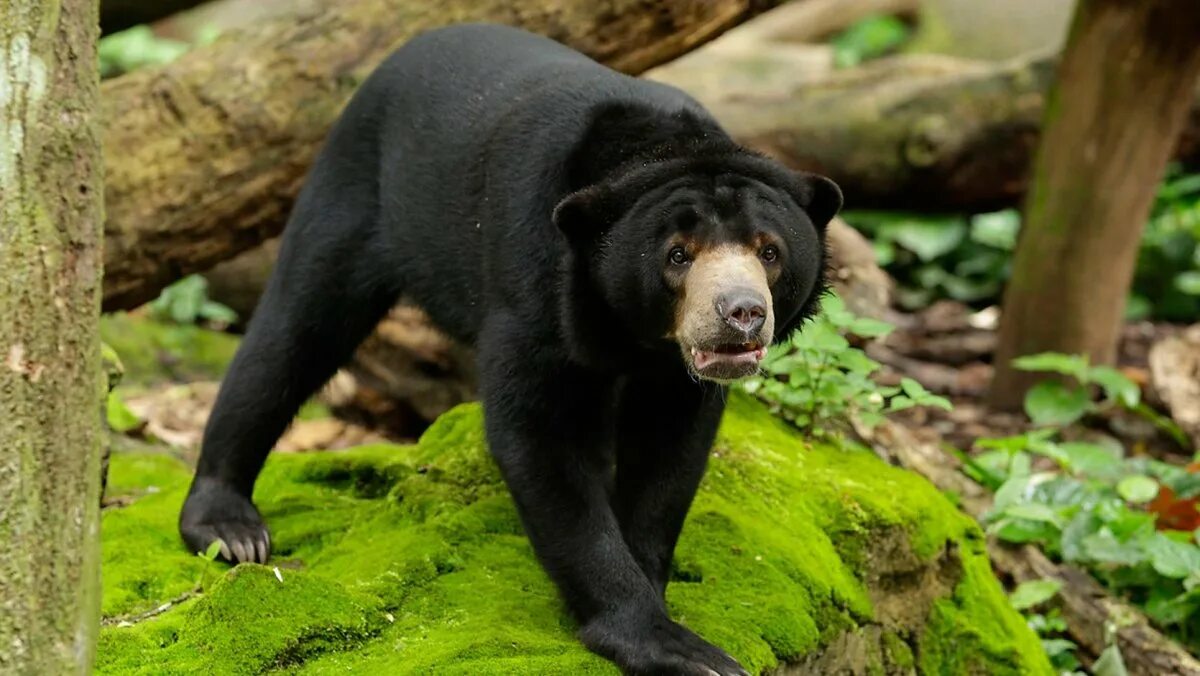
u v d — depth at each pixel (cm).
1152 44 1617
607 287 786
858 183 2070
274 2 3094
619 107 838
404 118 964
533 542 805
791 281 793
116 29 1506
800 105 2069
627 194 788
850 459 1068
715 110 2080
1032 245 1717
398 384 1617
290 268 999
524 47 962
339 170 1002
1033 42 3300
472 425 1060
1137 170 1669
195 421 1634
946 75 2081
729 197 775
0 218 538
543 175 831
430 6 1334
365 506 995
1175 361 1650
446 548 865
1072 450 1283
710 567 862
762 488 962
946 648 981
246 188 1317
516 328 818
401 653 760
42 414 537
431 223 927
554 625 795
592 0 1312
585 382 815
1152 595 1118
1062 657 1080
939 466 1221
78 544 546
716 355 739
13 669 522
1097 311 1714
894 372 1877
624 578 779
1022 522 1151
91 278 562
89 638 552
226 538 928
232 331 1938
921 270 2158
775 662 800
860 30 3347
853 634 887
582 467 815
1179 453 1602
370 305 1006
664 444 842
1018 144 2017
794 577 867
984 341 1989
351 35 1326
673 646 749
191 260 1338
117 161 1283
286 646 751
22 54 550
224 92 1304
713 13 1351
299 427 1667
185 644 751
